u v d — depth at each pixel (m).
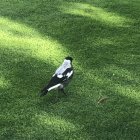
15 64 13.59
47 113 11.16
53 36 15.60
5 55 14.17
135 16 17.34
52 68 13.35
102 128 10.55
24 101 11.66
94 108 11.38
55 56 14.12
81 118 10.97
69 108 11.38
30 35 15.68
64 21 16.78
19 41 15.19
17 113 11.17
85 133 10.37
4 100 11.72
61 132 10.43
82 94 12.00
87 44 15.01
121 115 11.09
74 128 10.58
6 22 16.69
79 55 14.19
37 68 13.34
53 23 16.62
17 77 12.81
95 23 16.66
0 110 11.30
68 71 11.27
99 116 11.05
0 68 13.33
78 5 18.20
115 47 14.84
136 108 11.40
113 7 18.08
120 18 17.16
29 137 10.24
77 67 13.39
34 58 13.98
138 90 12.19
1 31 15.96
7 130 10.51
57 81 11.05
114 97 11.87
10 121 10.86
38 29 16.16
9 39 15.31
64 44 14.98
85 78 12.77
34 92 12.06
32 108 11.37
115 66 13.49
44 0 18.64
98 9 17.88
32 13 17.45
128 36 15.72
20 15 17.28
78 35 15.70
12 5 18.17
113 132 10.40
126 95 11.96
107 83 12.53
